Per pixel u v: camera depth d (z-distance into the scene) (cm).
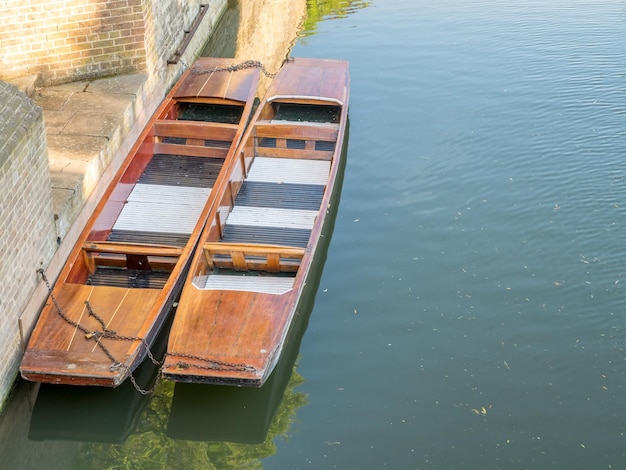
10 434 786
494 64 1443
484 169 1159
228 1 1772
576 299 923
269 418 798
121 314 825
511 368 840
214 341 795
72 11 1120
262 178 1105
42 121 847
